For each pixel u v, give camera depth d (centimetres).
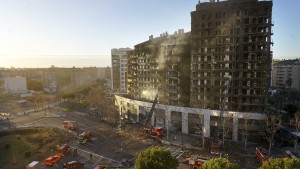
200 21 8350
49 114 12400
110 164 5703
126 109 11231
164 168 3906
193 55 8581
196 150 6756
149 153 4109
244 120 7456
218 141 7212
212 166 3503
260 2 7481
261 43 7506
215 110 7875
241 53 7750
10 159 6359
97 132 8731
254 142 7362
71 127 9075
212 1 8644
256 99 7700
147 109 9862
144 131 8400
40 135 8581
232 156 6269
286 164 3397
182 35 10188
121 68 18138
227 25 7912
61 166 5619
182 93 9312
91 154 6062
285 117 9088
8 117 11706
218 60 8125
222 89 8112
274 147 6931
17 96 19038
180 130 8706
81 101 16062
